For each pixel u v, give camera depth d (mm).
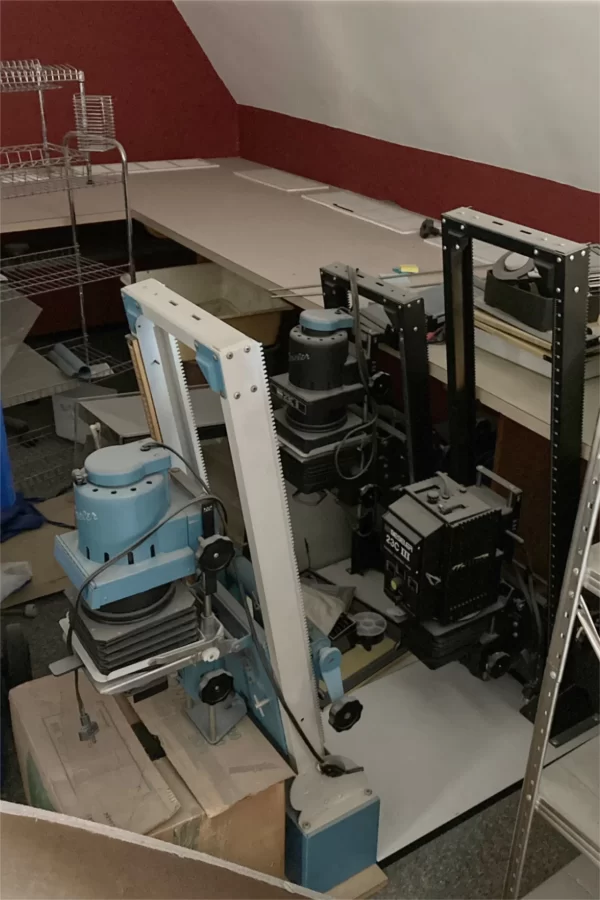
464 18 2076
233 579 1523
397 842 1614
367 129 3074
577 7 1776
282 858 1475
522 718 1900
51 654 2078
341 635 1979
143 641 1260
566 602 1185
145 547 1237
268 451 1148
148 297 1245
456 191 2785
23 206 2963
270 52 3109
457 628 1678
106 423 2004
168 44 3613
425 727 1872
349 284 1794
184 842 1308
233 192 3305
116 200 3109
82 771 1360
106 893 1045
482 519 1579
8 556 2379
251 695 1486
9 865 986
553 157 2326
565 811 1301
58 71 3049
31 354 2994
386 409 1974
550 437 1453
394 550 1627
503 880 1574
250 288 2877
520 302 1739
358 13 2404
